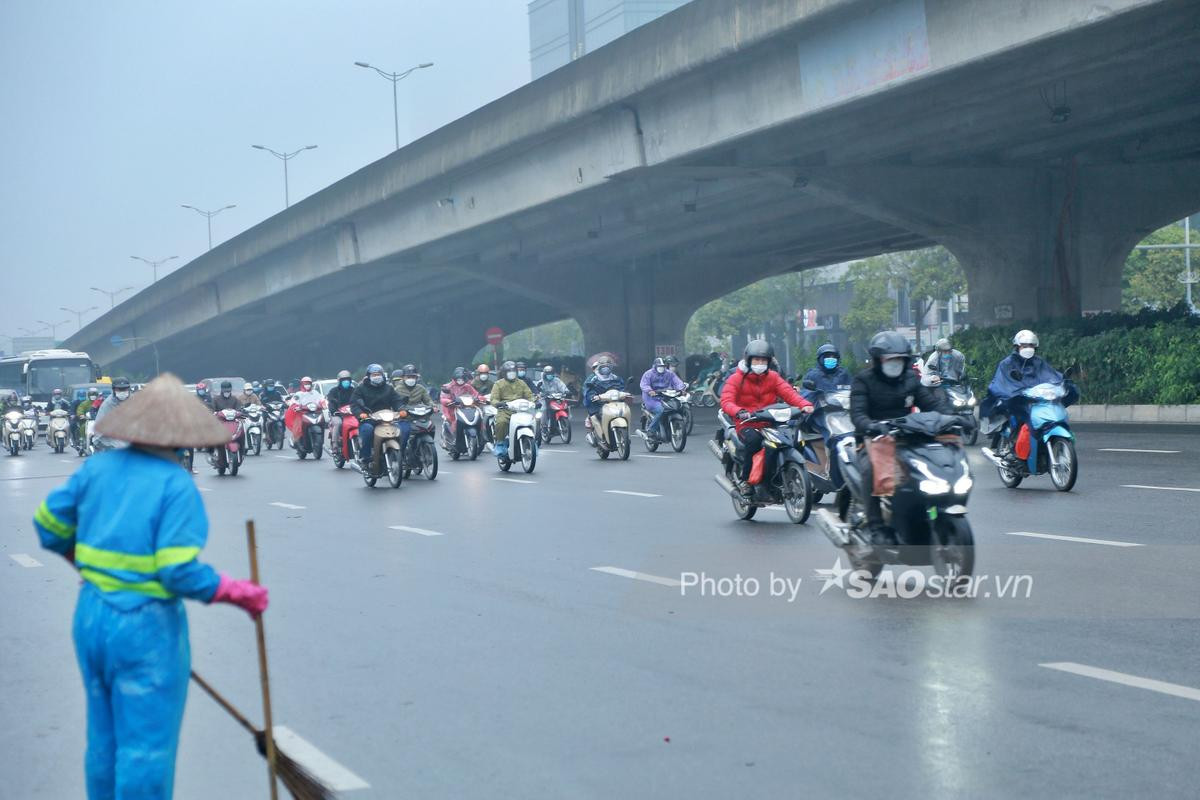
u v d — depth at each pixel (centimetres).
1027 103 2844
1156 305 6894
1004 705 621
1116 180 3741
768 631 805
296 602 988
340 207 5459
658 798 512
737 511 1375
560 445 2948
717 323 9500
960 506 893
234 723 650
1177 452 2011
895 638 770
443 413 2627
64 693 741
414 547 1280
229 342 10256
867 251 5772
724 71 3125
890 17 2578
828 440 1020
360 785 545
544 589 998
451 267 5812
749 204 4288
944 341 2300
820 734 586
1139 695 631
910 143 3262
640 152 3512
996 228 3697
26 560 1329
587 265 6162
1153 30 2317
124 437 452
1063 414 1519
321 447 2923
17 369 5988
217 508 1784
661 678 702
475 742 599
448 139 4472
